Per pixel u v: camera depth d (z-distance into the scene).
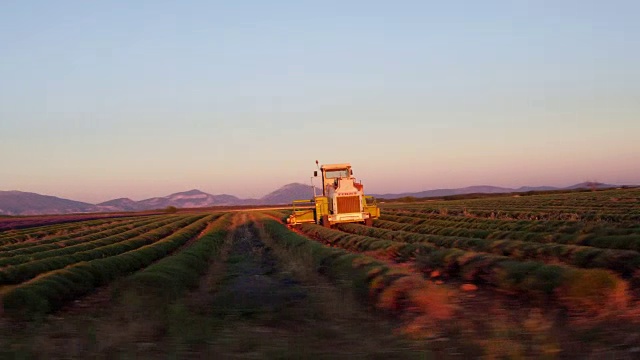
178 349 8.38
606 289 11.98
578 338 8.97
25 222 92.81
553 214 41.19
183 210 187.88
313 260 21.02
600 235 23.42
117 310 12.25
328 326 10.13
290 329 10.22
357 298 13.31
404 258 23.12
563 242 23.89
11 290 14.48
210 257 26.47
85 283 18.62
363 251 26.66
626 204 49.97
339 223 40.78
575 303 11.99
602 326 9.96
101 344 8.75
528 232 27.31
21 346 8.68
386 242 26.48
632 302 12.33
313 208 45.34
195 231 51.31
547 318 10.98
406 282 12.93
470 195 153.12
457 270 18.28
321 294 13.33
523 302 13.27
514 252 21.25
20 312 13.11
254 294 14.58
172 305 12.23
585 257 18.28
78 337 9.32
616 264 17.25
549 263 17.27
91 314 12.84
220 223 63.75
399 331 9.62
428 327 9.96
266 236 41.78
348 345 8.49
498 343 8.10
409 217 49.09
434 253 20.09
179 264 18.55
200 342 8.86
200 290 16.36
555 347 8.07
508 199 93.19
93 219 100.88
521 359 7.50
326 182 42.06
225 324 10.62
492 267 16.11
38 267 22.27
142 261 25.98
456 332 9.32
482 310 12.26
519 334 8.74
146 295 13.53
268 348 8.26
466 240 25.17
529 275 14.12
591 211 42.19
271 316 11.56
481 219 39.44
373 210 41.53
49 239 45.91
